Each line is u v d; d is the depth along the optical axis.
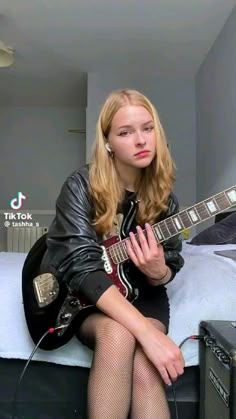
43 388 1.15
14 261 1.46
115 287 0.95
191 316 1.10
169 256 1.05
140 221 1.06
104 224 1.01
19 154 4.76
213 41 3.08
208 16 2.72
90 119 3.71
